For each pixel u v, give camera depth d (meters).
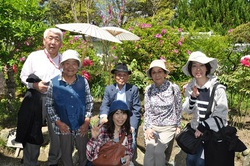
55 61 3.40
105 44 6.20
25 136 3.21
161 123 3.39
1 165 3.78
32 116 3.20
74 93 3.09
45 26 4.50
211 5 14.87
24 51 4.58
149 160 3.35
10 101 4.86
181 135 2.88
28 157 3.37
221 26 13.72
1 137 4.21
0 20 4.05
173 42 6.00
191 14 15.20
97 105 5.76
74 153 3.97
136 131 3.59
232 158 2.71
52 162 3.45
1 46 4.46
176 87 3.41
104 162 2.66
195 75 2.84
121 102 2.74
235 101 4.98
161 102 3.36
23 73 3.35
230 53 5.39
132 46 5.84
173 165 3.85
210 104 2.73
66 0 16.33
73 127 3.12
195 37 6.97
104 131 2.73
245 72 4.38
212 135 2.66
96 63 6.25
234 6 14.55
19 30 4.20
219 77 4.67
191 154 2.82
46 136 4.21
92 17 15.51
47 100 3.10
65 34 7.02
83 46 6.36
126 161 2.71
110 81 5.98
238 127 4.51
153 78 3.38
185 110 2.86
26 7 4.39
